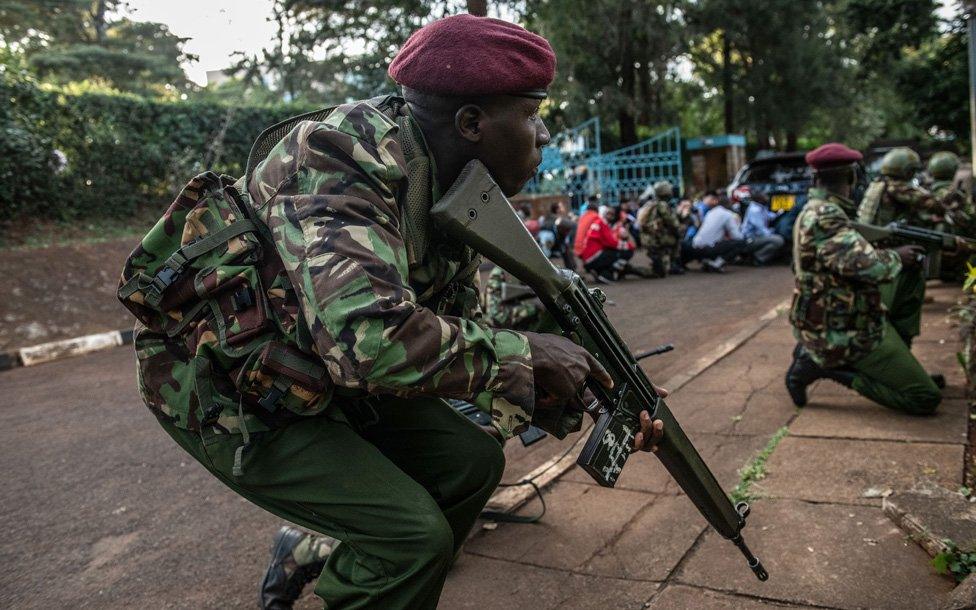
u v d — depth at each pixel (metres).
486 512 2.89
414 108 1.55
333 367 1.27
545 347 1.46
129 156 12.59
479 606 2.30
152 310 1.52
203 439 1.52
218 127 13.55
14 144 10.94
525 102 1.52
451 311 1.76
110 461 4.27
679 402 4.36
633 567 2.45
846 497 2.79
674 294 9.65
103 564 2.95
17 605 2.65
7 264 9.97
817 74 24.58
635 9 19.53
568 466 3.41
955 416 3.61
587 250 11.53
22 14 24.17
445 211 1.45
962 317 2.94
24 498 3.75
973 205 6.16
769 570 2.33
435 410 1.84
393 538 1.48
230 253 1.42
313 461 1.51
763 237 12.09
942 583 2.16
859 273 3.48
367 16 5.81
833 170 3.79
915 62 17.73
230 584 2.71
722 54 27.44
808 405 4.02
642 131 26.03
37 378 7.12
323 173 1.35
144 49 25.88
